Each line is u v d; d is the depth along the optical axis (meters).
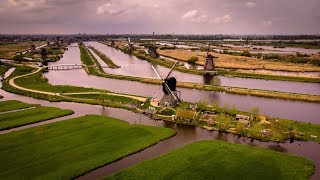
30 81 158.50
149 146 73.19
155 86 149.50
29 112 100.81
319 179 57.56
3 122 90.44
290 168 61.44
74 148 71.19
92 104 114.75
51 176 58.50
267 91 130.00
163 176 58.28
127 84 155.88
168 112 98.31
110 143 74.19
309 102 117.88
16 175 58.91
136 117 97.56
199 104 100.31
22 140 76.06
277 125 82.62
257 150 70.06
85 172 60.28
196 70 190.00
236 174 59.19
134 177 57.94
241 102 116.81
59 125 87.25
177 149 70.69
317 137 78.31
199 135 81.38
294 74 178.12
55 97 123.25
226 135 81.19
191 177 58.09
